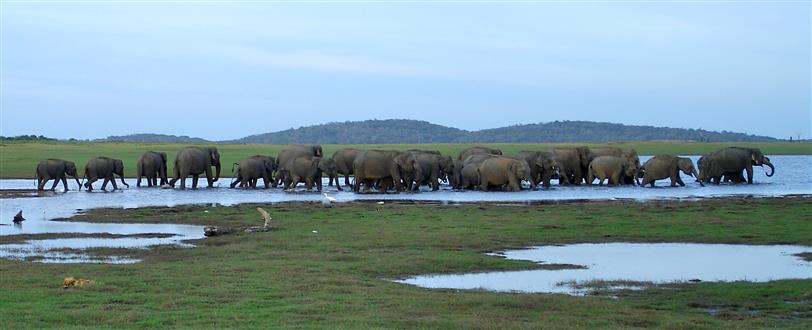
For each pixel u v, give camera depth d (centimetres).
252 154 14625
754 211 5166
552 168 8119
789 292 2633
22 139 19875
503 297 2517
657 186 8312
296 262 3212
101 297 2495
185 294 2553
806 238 3953
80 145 16812
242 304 2414
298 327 2105
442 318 2244
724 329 2166
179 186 8706
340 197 6800
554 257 3469
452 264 3209
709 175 8712
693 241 3922
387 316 2262
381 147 19525
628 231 4219
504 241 3906
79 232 4419
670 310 2409
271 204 5953
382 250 3569
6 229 4588
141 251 3588
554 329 2133
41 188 7769
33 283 2714
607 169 8412
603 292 2688
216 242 3881
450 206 5662
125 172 10725
